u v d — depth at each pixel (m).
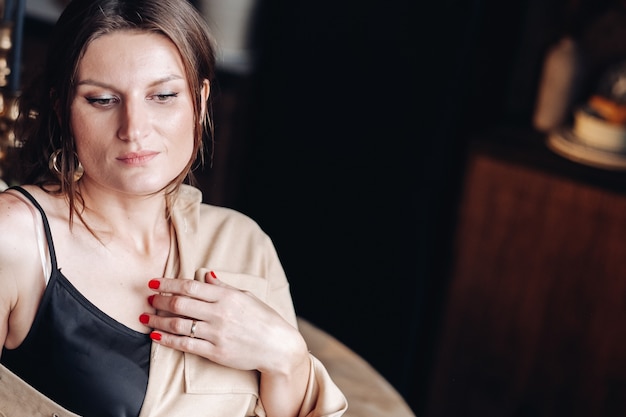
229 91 2.76
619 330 2.39
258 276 1.37
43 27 2.76
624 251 2.35
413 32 2.45
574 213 2.41
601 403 2.46
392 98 2.53
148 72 1.11
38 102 1.26
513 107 2.79
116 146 1.12
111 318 1.18
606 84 2.62
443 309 2.70
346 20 2.56
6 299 1.12
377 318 2.72
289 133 2.78
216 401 1.26
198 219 1.32
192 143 1.20
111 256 1.20
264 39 2.84
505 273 2.56
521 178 2.47
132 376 1.18
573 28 2.71
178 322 1.20
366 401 1.57
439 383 2.75
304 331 1.76
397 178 2.58
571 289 2.45
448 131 2.50
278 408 1.31
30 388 1.15
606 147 2.49
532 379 2.57
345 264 2.75
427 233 2.59
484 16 2.46
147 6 1.11
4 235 1.12
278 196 2.86
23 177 1.26
